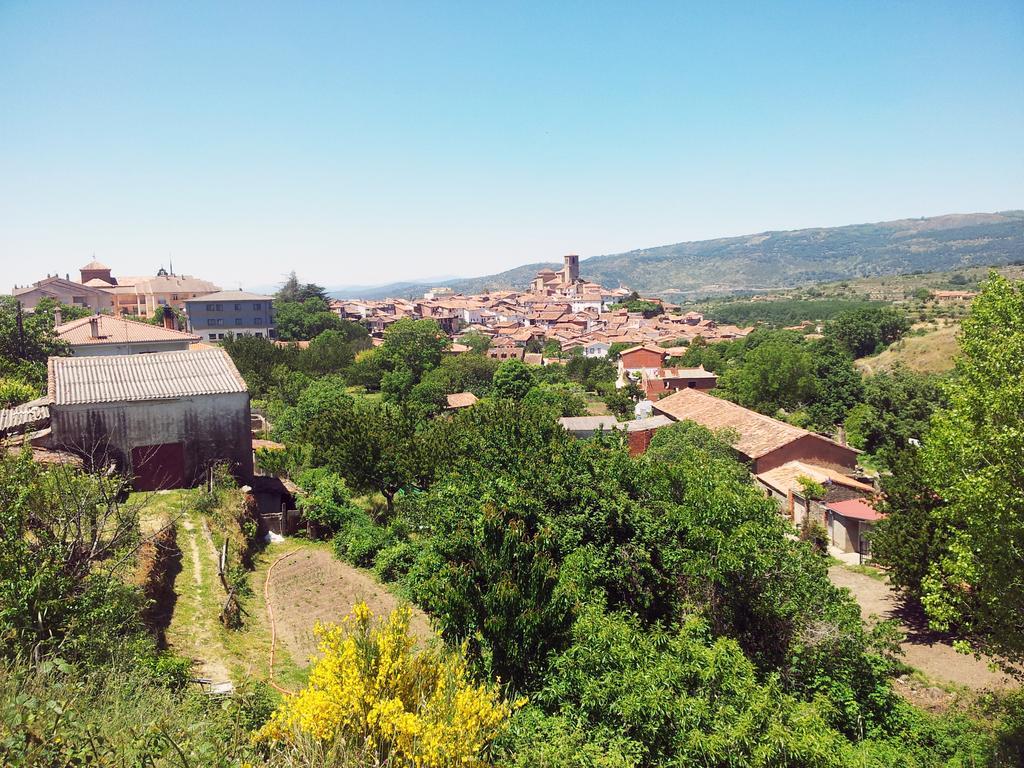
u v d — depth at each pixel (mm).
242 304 102812
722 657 12625
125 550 14945
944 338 79000
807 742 11023
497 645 12617
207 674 14367
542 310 172625
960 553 16688
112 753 6773
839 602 17453
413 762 7500
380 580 23453
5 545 10852
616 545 18062
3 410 28094
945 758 15047
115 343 51281
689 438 39219
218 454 27844
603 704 11641
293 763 7320
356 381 80938
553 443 22219
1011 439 15430
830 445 38094
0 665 8312
